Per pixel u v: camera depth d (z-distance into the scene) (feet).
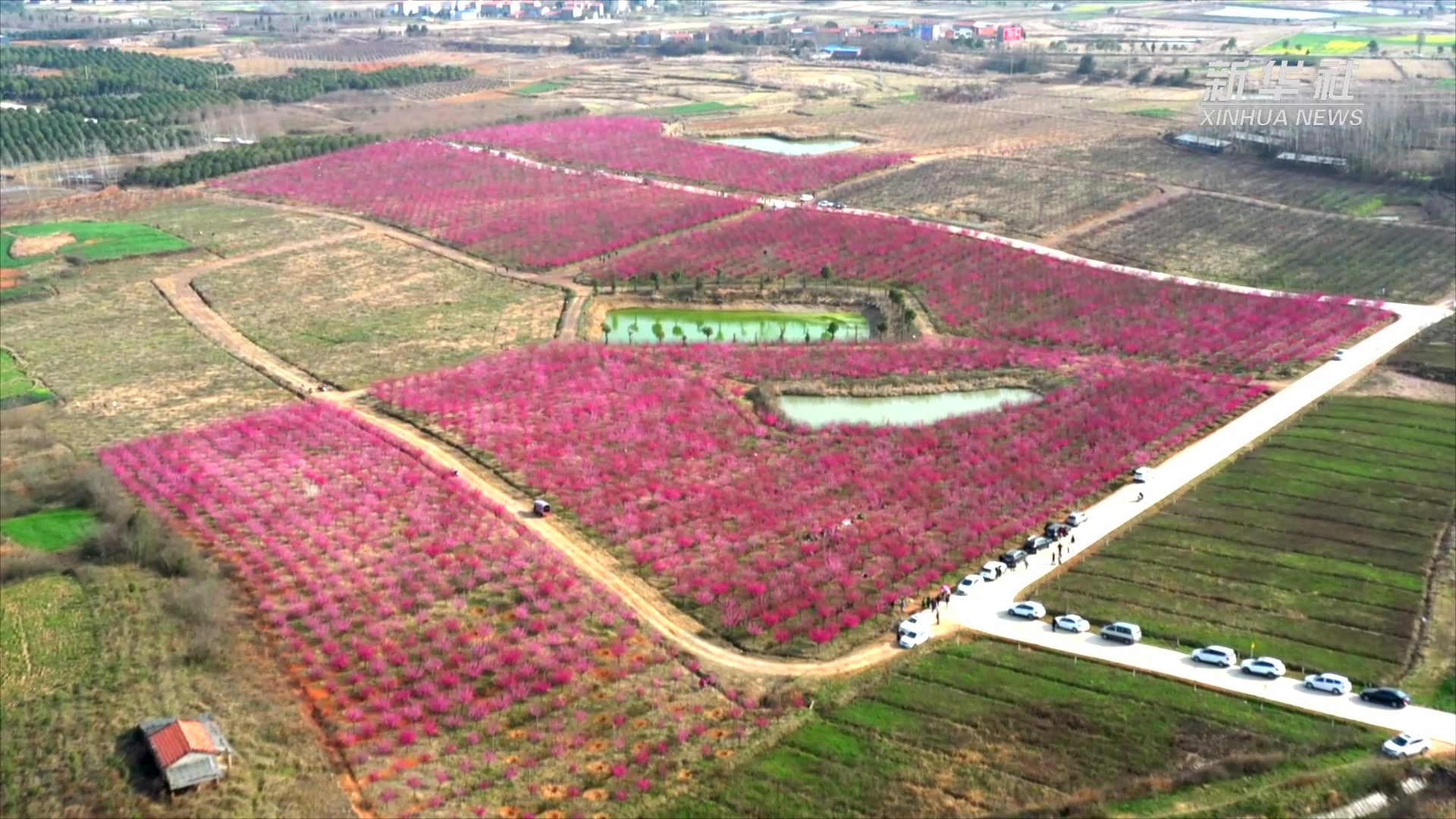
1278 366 503.20
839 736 285.84
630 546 371.76
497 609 339.36
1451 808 254.88
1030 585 348.79
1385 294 591.78
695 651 321.93
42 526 386.11
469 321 581.12
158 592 343.46
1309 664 307.17
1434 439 432.25
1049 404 469.98
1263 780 264.52
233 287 635.25
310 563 360.69
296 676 310.45
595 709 297.53
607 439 444.55
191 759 264.31
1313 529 374.02
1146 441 434.71
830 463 422.82
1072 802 258.37
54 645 317.63
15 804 260.01
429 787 270.87
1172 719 287.89
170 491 405.80
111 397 493.36
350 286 636.89
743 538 374.84
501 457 429.38
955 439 440.45
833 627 329.11
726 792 267.39
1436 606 331.77
